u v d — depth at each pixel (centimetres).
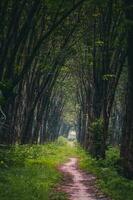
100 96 3803
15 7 2209
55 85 6084
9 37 2186
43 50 3578
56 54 3725
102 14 3094
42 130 6594
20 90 3322
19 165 2566
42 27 2981
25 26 2130
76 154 5856
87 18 3222
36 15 2547
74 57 4375
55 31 3234
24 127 4053
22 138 3816
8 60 2450
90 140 4950
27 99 3981
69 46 3753
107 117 3406
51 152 4912
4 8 2181
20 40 2155
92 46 3628
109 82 3425
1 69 2164
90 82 4500
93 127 3694
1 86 1966
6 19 2377
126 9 1875
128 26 1912
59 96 7519
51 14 2747
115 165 2956
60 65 4122
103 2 1917
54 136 8925
